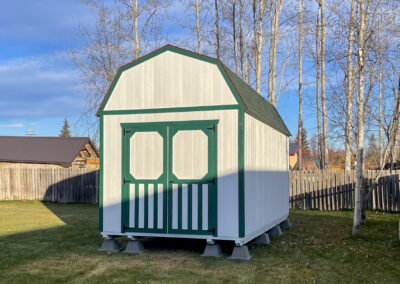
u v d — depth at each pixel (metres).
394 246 7.88
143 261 7.02
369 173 14.51
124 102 7.98
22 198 19.98
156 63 7.82
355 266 6.57
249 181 7.45
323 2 17.69
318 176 15.72
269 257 7.29
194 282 5.75
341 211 14.89
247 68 21.66
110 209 7.93
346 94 11.05
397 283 5.66
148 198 7.68
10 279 5.89
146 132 7.77
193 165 7.43
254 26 19.70
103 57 21.20
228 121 7.25
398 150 22.27
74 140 25.72
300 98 22.09
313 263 6.83
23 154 24.38
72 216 13.55
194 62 7.55
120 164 7.91
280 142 10.94
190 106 7.52
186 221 7.41
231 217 7.12
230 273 6.20
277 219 10.10
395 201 13.93
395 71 9.88
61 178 19.20
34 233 9.95
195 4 21.44
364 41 9.80
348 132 10.25
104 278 5.96
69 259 7.18
